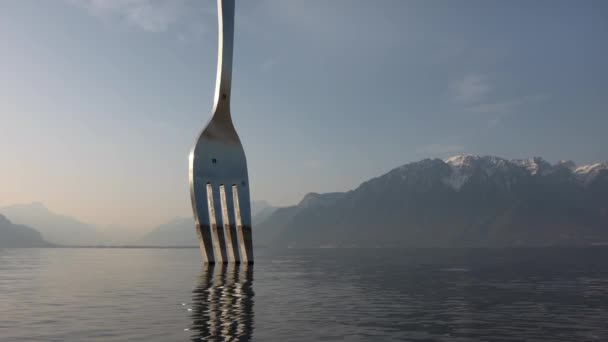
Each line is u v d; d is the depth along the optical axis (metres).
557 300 22.28
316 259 83.81
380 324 15.97
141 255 114.38
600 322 16.47
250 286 28.62
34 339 13.67
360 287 28.56
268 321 16.45
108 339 13.59
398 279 35.06
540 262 65.62
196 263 63.31
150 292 25.50
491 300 22.36
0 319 16.98
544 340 13.62
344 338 13.76
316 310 18.97
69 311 18.78
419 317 17.41
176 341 13.27
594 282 32.09
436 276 38.09
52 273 42.53
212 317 17.22
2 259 81.69
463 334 14.41
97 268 51.25
